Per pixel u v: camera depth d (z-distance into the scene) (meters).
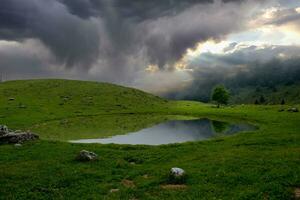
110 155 44.91
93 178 33.09
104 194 28.56
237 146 49.12
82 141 71.81
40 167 37.03
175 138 74.25
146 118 121.12
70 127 95.00
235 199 25.45
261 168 33.00
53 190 29.38
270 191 26.73
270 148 44.78
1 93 166.50
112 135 80.94
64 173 34.28
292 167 32.69
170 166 36.88
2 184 31.06
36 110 124.75
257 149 44.50
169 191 28.34
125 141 71.19
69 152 46.34
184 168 35.41
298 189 27.30
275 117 95.25
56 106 140.62
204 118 118.31
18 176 33.47
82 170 35.59
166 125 100.12
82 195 28.09
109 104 159.12
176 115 130.88
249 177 30.36
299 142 48.19
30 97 158.88
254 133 63.06
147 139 73.69
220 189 27.98
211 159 39.22
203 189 28.23
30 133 58.56
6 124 93.94
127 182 32.12
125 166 38.28
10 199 27.27
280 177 29.64
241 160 36.91
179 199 26.22
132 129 91.88
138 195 27.77
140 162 41.72
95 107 147.50
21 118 104.75
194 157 41.41
